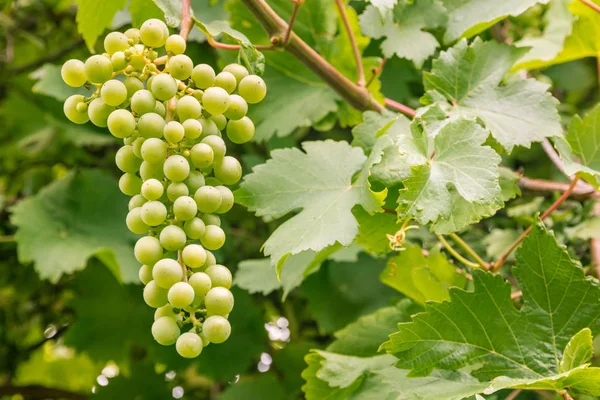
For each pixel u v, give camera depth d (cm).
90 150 168
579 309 92
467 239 116
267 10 100
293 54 101
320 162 96
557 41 115
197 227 86
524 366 92
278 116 112
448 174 91
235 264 145
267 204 95
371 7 106
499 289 92
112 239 137
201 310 86
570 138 99
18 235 130
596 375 86
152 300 85
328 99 111
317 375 99
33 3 170
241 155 148
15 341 179
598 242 110
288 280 115
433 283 102
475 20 104
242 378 157
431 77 100
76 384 204
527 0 102
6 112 165
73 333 155
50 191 139
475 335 92
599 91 157
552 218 113
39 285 170
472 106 99
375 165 96
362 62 109
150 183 86
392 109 116
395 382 93
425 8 105
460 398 89
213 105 87
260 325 149
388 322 104
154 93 86
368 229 98
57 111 146
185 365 148
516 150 131
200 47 125
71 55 166
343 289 133
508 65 99
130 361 170
